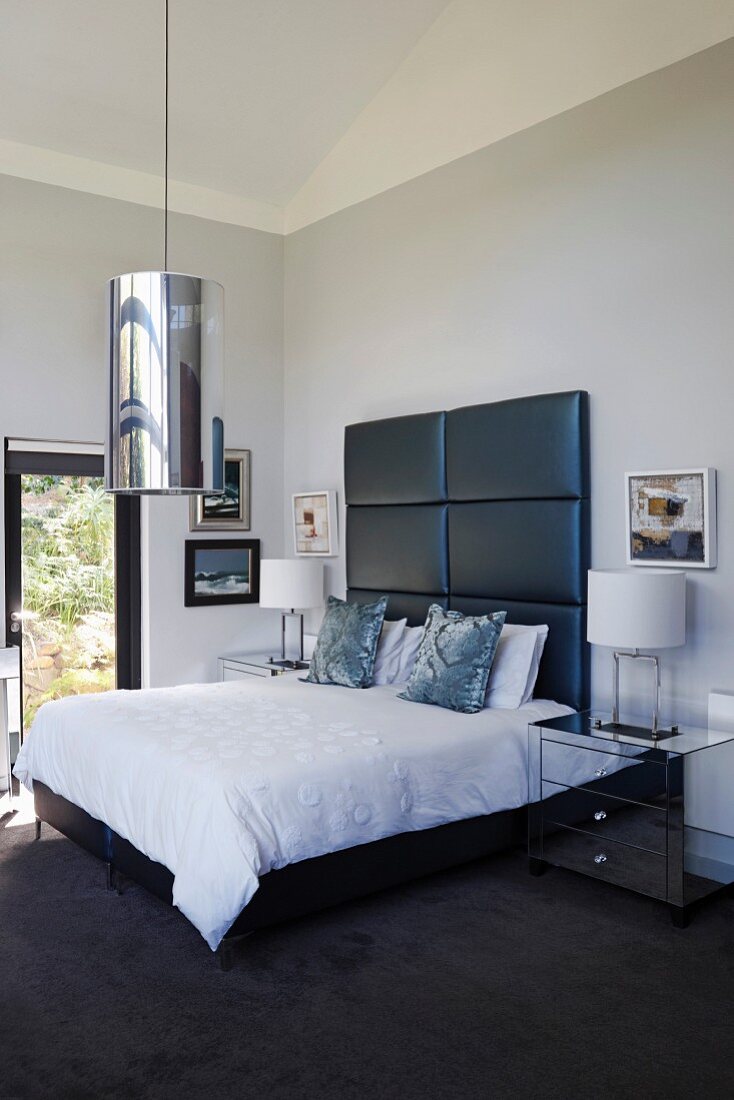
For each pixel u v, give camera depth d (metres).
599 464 4.45
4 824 4.73
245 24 4.82
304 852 3.27
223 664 6.18
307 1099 2.41
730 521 3.93
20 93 5.01
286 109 5.56
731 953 3.24
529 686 4.45
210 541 6.21
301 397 6.45
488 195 5.00
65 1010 2.85
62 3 4.49
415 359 5.50
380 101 5.66
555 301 4.65
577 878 3.95
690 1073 2.52
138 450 3.26
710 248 3.99
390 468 5.45
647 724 3.99
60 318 5.58
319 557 6.29
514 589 4.72
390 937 3.36
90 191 5.68
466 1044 2.66
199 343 3.35
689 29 4.04
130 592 6.03
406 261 5.55
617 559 4.38
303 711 4.18
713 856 3.59
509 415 4.71
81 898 3.75
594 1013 2.83
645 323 4.24
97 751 3.84
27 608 5.65
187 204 6.09
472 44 5.04
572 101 4.54
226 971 3.11
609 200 4.39
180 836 3.21
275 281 6.54
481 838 3.98
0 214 5.37
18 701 5.15
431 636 4.51
